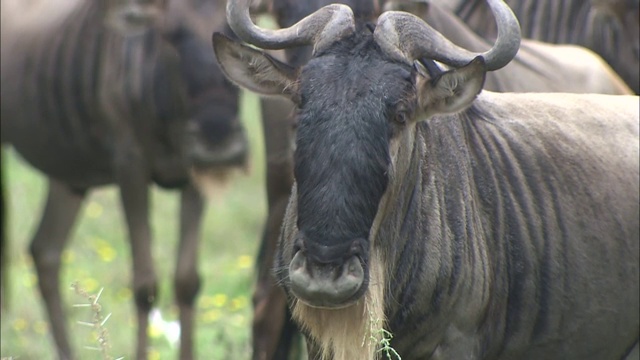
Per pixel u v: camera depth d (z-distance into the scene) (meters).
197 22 20.42
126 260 27.31
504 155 13.63
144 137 21.02
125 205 21.09
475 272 12.87
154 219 30.98
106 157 21.98
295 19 16.89
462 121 13.52
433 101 12.30
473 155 13.45
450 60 12.48
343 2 15.94
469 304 12.86
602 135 14.45
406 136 12.20
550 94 14.91
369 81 11.88
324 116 11.72
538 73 18.00
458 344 12.89
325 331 12.30
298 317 12.48
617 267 13.95
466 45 17.72
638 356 14.60
